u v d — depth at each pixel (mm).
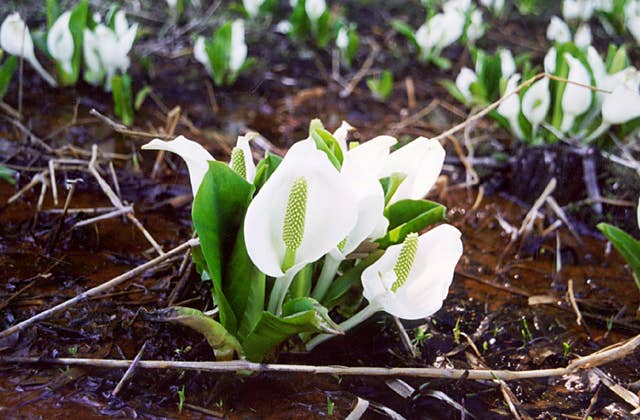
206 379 1159
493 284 1406
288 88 2262
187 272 1262
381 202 1119
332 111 2119
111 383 1151
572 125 1668
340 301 1213
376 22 3086
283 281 1130
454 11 2436
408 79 2266
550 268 1461
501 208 1632
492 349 1269
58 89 1940
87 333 1216
